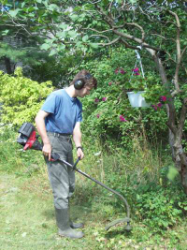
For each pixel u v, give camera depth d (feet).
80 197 13.04
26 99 20.85
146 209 10.93
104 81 18.40
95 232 10.23
